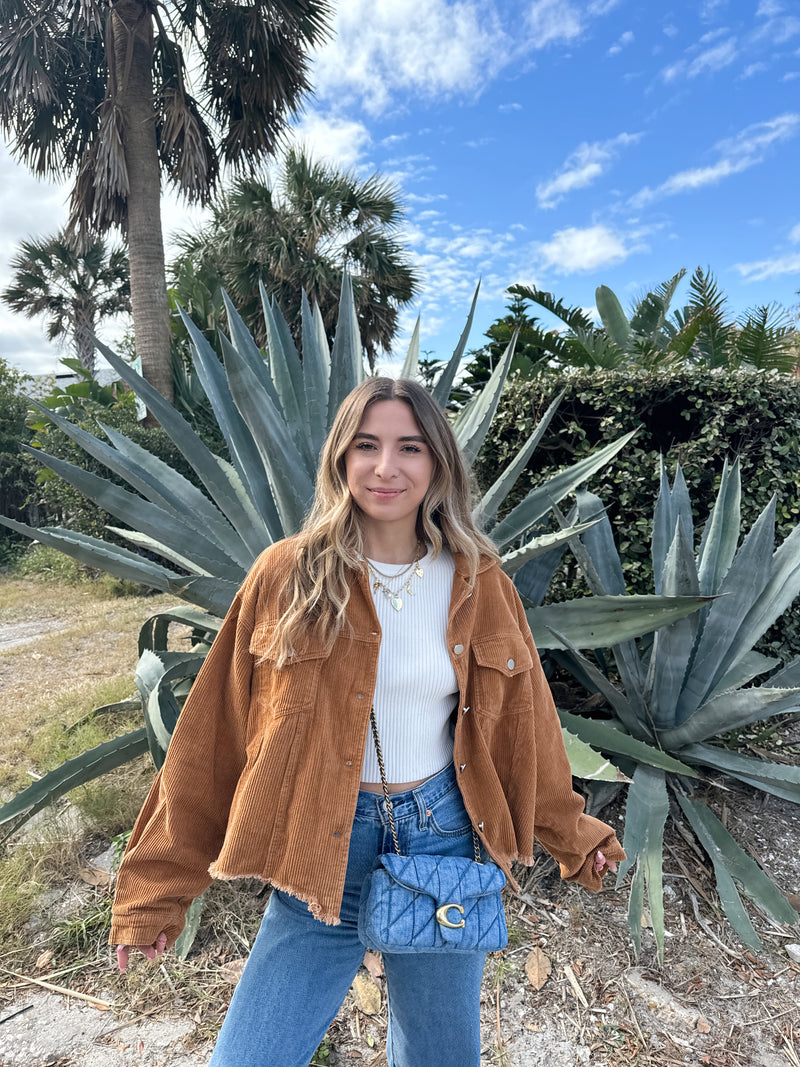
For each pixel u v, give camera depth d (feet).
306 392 10.25
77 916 7.39
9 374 40.91
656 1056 5.72
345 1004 6.24
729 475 11.31
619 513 14.07
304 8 32.55
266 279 43.52
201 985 6.42
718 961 6.78
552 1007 6.22
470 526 4.10
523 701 4.11
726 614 9.54
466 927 3.44
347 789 3.61
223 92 35.76
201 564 8.95
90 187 33.68
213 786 3.84
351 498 3.85
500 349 27.91
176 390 37.35
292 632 3.59
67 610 22.95
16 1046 5.84
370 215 43.45
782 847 8.57
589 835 4.34
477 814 3.89
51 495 28.32
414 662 3.77
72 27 31.60
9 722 12.72
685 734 9.31
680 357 22.80
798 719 11.38
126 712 12.69
